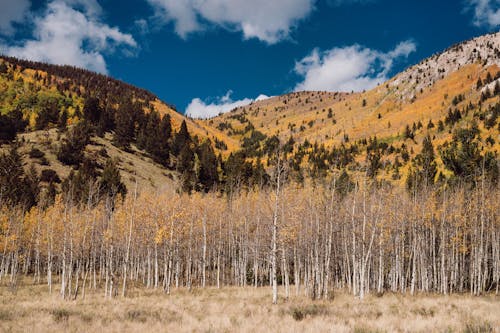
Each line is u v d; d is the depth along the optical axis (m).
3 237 43.94
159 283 48.94
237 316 17.44
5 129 93.25
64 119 110.25
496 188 41.50
